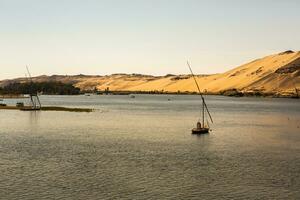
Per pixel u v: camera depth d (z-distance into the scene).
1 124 103.62
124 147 66.12
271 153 60.94
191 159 55.78
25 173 46.38
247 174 46.81
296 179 44.50
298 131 93.69
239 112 167.75
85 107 197.25
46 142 71.00
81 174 46.12
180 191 40.03
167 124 110.00
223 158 56.69
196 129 86.88
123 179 44.12
